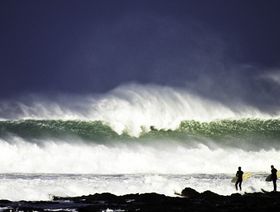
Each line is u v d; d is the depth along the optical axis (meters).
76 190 56.91
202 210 42.62
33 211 43.22
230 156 90.94
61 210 43.84
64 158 84.31
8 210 43.25
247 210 42.22
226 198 51.22
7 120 93.12
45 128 93.25
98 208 44.66
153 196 51.22
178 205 45.97
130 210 43.34
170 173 81.31
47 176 69.75
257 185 63.75
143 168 83.06
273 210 42.25
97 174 75.50
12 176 68.62
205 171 84.12
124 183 61.59
